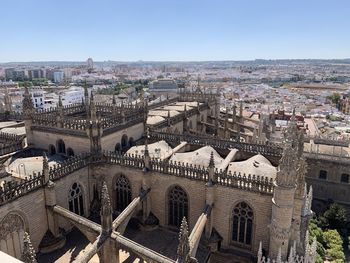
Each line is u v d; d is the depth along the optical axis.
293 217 43.91
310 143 113.56
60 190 49.22
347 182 101.44
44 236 46.94
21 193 42.59
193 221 51.09
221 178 47.50
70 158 51.84
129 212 47.28
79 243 49.09
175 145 68.50
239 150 62.62
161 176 52.19
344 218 88.12
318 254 67.88
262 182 44.44
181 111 95.69
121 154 57.84
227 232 48.69
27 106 60.25
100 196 57.09
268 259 40.97
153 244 49.72
